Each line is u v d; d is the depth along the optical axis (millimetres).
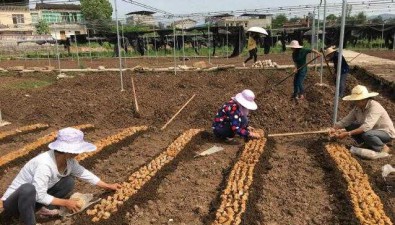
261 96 10578
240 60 21469
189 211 4562
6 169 6020
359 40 29109
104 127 8805
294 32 23812
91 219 4293
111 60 25016
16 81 15961
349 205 4438
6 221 4309
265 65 15781
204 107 9625
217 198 4754
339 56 6781
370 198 4480
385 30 23625
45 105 10570
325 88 10852
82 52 30750
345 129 6500
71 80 15016
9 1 46125
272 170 5691
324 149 6359
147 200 4832
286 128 8141
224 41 25156
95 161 6285
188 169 5879
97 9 50594
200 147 6969
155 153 6703
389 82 11125
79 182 5453
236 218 4180
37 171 3885
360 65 15688
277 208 4566
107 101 10930
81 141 3984
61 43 33781
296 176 5453
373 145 5973
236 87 12883
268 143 6879
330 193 4898
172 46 27203
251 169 5500
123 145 7168
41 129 8562
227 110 6953
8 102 11266
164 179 5484
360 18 24594
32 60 26938
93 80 14836
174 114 9438
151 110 9930
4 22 46062
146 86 13398
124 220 4332
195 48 26578
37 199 3912
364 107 6059
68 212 4426
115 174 5809
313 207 4559
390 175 5301
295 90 10000
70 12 52281
